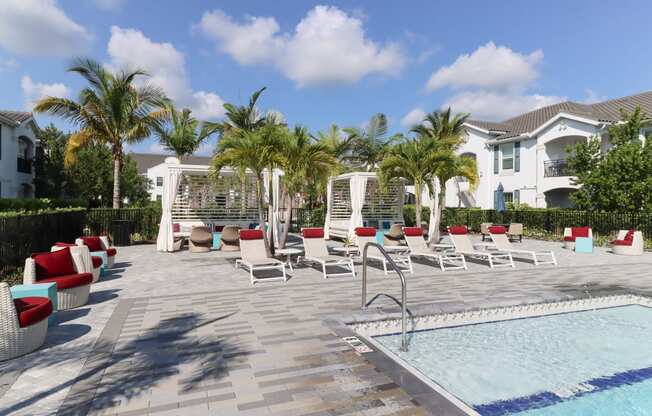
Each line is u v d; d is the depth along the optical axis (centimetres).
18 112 2436
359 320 563
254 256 1011
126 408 322
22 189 2456
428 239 1711
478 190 2752
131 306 653
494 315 643
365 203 2023
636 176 1633
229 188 1759
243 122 2153
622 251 1391
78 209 1566
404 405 323
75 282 639
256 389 354
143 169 5391
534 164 2378
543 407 370
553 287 802
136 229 1744
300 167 1134
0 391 356
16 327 429
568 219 1916
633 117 1766
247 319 574
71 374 391
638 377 433
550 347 523
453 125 2408
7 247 960
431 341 545
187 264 1137
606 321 638
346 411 314
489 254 1102
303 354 437
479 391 399
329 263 947
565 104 2609
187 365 408
